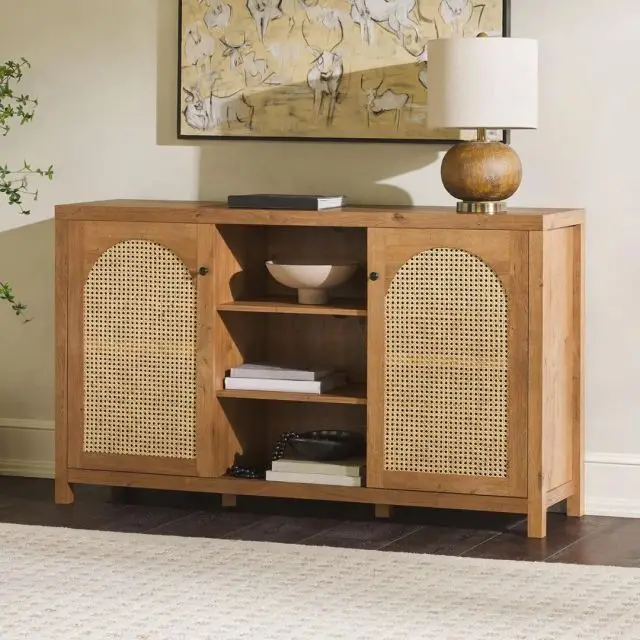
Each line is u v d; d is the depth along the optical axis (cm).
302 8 534
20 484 562
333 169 541
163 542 465
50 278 573
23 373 579
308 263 518
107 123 563
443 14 521
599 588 417
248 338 532
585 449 520
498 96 472
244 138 545
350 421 546
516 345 470
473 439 480
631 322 515
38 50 567
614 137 512
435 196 531
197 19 545
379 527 493
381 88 529
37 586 415
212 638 370
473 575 430
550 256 473
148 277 506
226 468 517
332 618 387
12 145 573
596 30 511
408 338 483
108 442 517
